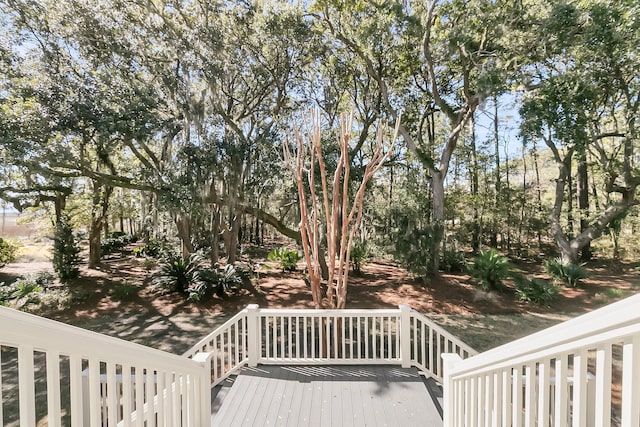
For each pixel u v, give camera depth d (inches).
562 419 46.1
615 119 436.5
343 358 175.3
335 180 195.0
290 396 143.5
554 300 345.1
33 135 278.2
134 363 60.8
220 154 343.0
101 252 605.3
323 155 362.3
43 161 287.0
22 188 331.3
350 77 475.2
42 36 321.7
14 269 511.5
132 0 341.7
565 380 46.1
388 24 387.5
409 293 367.6
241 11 386.9
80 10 318.7
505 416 62.6
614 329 36.9
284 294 370.6
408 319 171.6
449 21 410.0
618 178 492.4
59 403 43.4
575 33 348.5
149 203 394.0
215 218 426.3
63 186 374.3
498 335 266.2
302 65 432.5
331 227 197.6
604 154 447.2
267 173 355.3
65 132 285.9
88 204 511.5
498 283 365.7
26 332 38.9
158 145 390.0
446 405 94.7
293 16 383.2
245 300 351.9
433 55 434.0
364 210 447.8
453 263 455.8
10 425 153.7
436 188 446.9
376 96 486.6
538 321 297.1
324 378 159.0
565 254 466.3
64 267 413.1
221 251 599.2
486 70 379.9
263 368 169.6
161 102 336.5
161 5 367.6
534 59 388.5
